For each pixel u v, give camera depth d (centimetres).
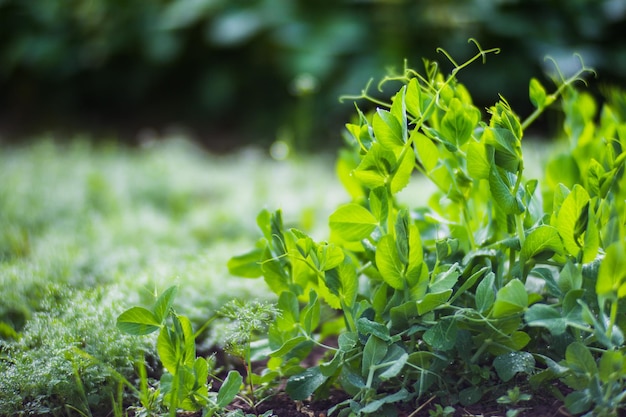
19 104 397
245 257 144
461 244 139
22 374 136
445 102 137
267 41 340
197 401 134
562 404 133
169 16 339
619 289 126
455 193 138
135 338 140
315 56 310
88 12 354
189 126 369
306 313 136
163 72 373
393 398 131
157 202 237
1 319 153
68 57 369
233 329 137
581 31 307
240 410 134
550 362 131
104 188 232
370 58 311
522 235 133
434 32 305
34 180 230
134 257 172
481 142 131
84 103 395
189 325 134
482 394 134
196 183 252
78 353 136
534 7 311
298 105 335
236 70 360
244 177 260
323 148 317
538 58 303
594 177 134
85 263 170
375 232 138
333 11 323
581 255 131
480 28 304
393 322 134
